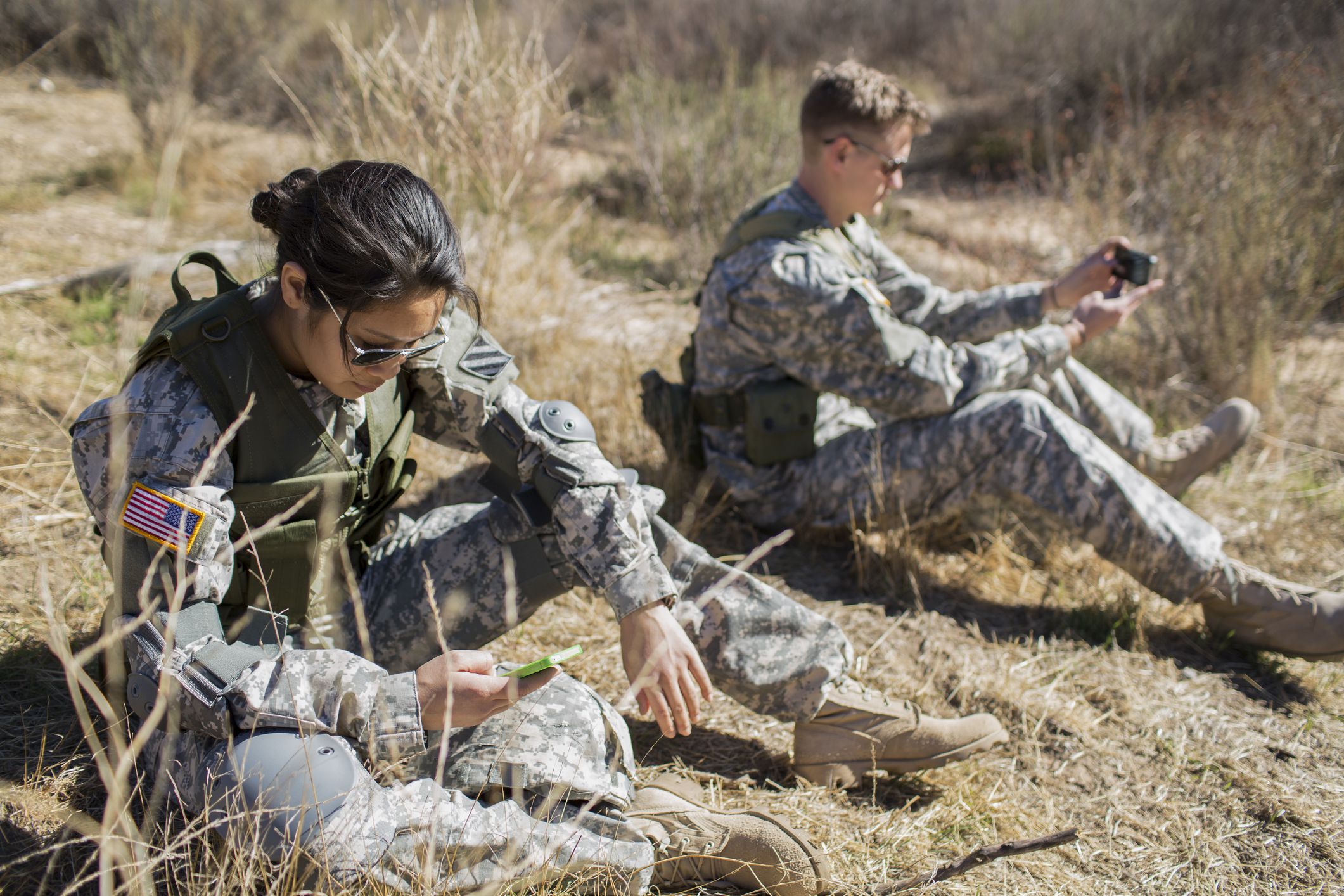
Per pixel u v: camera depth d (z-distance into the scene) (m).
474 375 1.92
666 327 4.59
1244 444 3.60
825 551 3.09
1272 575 3.05
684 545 2.07
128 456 1.54
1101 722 2.44
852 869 1.93
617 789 1.72
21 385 3.28
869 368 2.78
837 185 2.90
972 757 2.28
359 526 1.92
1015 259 5.10
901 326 2.77
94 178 5.68
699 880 1.83
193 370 1.56
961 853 2.00
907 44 9.63
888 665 2.60
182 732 1.57
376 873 1.47
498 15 5.81
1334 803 2.19
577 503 1.83
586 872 1.61
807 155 2.93
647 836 1.71
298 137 6.39
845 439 2.95
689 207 5.56
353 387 1.61
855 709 2.10
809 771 2.14
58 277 4.21
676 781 2.01
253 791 1.46
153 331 1.61
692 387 3.16
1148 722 2.43
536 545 1.95
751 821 1.80
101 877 1.45
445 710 1.54
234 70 6.94
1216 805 2.18
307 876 1.46
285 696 1.50
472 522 2.02
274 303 1.61
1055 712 2.44
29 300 3.96
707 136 5.93
